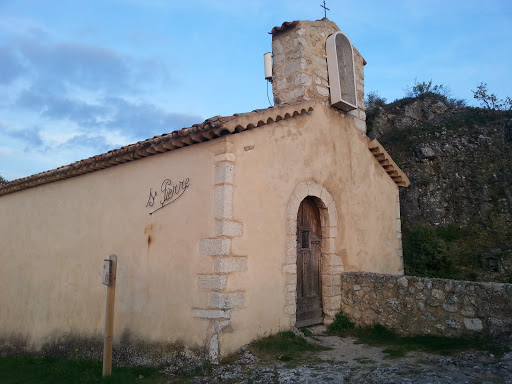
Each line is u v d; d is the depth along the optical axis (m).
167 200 6.52
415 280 6.61
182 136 6.15
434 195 17.95
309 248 7.69
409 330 6.51
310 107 7.50
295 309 6.78
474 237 12.88
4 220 10.14
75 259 7.95
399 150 20.62
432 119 22.52
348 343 6.50
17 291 9.16
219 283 5.57
